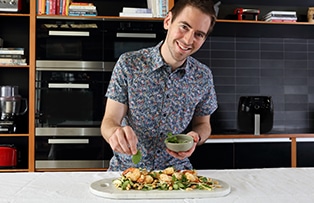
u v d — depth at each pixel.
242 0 3.31
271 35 3.29
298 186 1.17
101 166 2.80
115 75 1.49
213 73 3.29
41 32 2.76
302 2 3.38
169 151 1.28
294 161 2.82
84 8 2.80
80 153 2.78
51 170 2.75
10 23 3.03
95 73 2.80
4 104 2.75
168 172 1.15
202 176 1.25
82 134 2.78
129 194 1.00
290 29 3.13
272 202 0.99
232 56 3.31
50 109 2.76
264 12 3.36
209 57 3.28
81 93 2.79
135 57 1.49
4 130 2.71
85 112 2.79
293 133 2.91
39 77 2.75
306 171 1.41
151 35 2.82
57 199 1.00
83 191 1.09
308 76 3.40
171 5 2.84
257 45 3.34
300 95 3.38
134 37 2.82
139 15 2.82
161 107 1.51
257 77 3.33
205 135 1.60
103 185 1.12
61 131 2.77
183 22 1.27
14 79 3.04
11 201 0.98
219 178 1.29
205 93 1.60
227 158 2.78
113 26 2.81
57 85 2.76
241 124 2.89
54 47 2.77
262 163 2.80
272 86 3.35
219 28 3.07
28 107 3.02
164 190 1.05
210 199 1.01
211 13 1.28
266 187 1.15
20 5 2.82
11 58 2.75
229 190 1.08
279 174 1.35
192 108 1.58
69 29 2.78
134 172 1.11
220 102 3.29
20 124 3.02
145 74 1.48
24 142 2.90
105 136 1.33
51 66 2.76
